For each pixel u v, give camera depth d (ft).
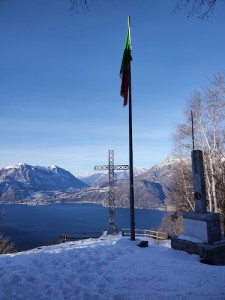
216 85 93.40
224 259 35.55
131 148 45.37
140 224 563.48
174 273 26.58
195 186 40.19
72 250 36.01
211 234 37.04
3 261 30.42
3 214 157.89
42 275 26.03
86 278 25.72
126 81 49.08
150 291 22.00
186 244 37.70
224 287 21.99
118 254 34.71
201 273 26.40
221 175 102.58
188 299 19.93
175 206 122.52
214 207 95.76
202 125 97.45
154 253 36.73
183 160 110.63
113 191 120.78
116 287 23.26
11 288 22.76
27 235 461.78
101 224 621.72
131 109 46.42
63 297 21.59
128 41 48.06
